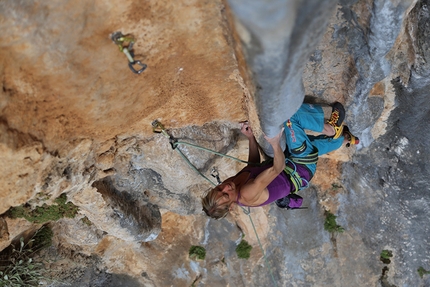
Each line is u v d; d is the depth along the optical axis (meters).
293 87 3.01
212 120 4.79
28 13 2.61
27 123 3.17
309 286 7.98
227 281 8.30
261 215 7.80
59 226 6.07
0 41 2.66
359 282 7.71
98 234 6.29
